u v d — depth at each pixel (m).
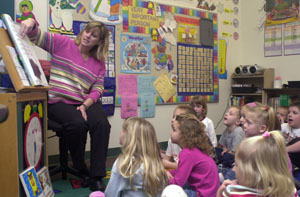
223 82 4.38
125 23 3.37
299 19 3.90
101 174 2.07
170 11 3.75
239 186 1.03
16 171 1.42
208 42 4.14
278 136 1.07
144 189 1.32
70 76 2.21
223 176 2.08
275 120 2.10
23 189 1.47
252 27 4.44
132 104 3.46
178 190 1.25
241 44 4.57
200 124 1.73
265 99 4.06
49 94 2.14
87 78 2.25
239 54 4.58
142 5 3.50
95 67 2.31
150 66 3.60
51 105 2.15
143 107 3.55
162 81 3.71
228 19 4.41
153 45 3.62
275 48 4.18
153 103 3.63
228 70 4.44
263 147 1.04
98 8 3.15
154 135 1.43
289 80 4.04
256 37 4.40
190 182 1.69
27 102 1.55
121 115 3.38
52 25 2.87
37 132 1.69
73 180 2.36
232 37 4.47
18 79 1.43
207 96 4.18
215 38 4.24
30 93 1.56
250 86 4.20
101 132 2.09
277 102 3.93
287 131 2.59
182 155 1.66
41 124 1.76
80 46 2.25
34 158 1.64
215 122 4.29
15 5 2.66
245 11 4.52
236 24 4.52
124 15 3.35
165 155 2.53
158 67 3.67
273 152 1.04
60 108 2.13
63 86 2.17
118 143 3.38
